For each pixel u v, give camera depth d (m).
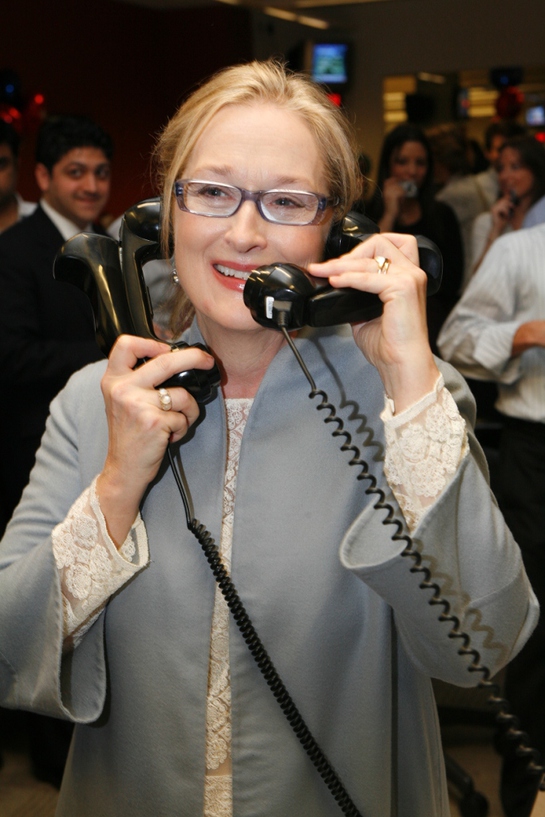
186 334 1.22
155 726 1.10
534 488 2.62
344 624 1.06
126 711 1.12
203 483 1.12
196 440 1.14
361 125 7.12
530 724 2.59
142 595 1.11
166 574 1.10
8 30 5.89
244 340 1.13
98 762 1.16
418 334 1.00
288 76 1.09
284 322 1.02
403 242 1.08
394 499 1.04
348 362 1.15
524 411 2.64
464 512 1.00
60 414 1.23
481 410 3.31
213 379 1.08
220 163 1.04
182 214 1.08
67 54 6.40
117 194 7.02
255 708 1.07
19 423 2.77
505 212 3.73
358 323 1.05
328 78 6.98
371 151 7.15
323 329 1.17
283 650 1.06
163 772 1.09
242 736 1.07
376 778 1.07
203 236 1.06
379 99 7.05
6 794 2.69
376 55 6.99
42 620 1.09
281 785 1.07
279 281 1.01
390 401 1.02
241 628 1.05
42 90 6.22
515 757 2.50
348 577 1.07
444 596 0.98
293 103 1.07
